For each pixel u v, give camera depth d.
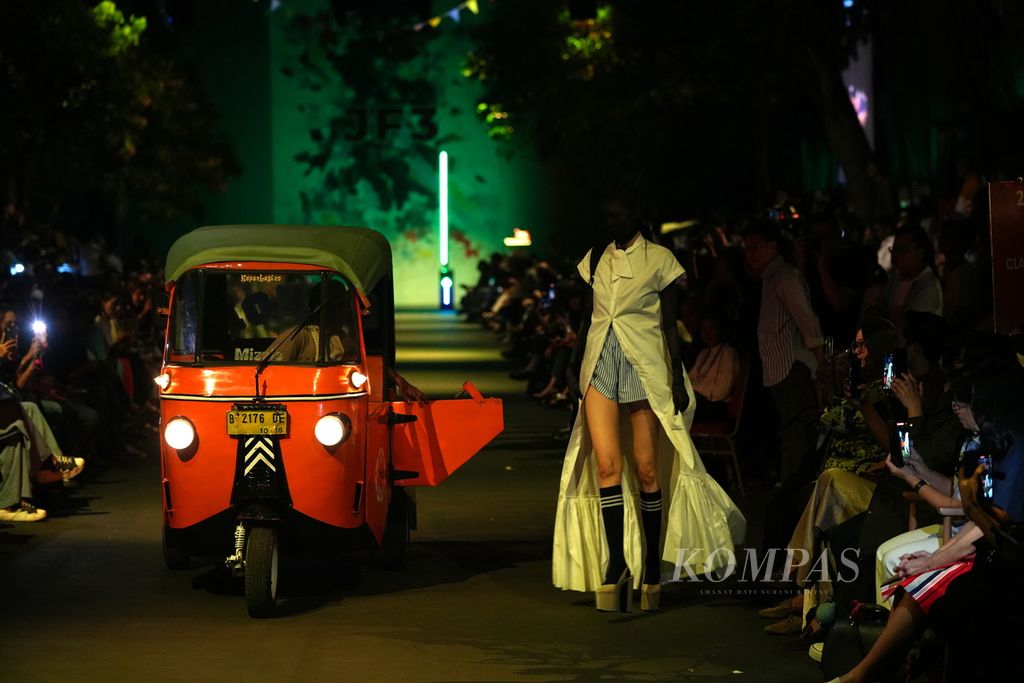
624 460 10.73
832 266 15.95
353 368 10.75
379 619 10.23
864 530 9.11
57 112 30.38
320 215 57.62
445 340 39.88
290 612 10.45
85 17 31.03
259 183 57.44
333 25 57.22
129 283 26.47
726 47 32.09
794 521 10.59
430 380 28.67
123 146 39.88
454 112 57.78
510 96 45.75
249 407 10.36
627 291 10.34
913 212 22.92
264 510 10.29
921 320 9.91
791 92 37.41
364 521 10.72
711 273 19.70
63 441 16.08
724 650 9.41
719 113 42.22
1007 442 6.85
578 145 46.75
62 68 29.30
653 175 44.16
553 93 44.59
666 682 8.73
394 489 11.71
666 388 10.39
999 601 6.77
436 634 9.83
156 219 52.38
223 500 10.40
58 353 17.72
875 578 8.84
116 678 8.79
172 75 46.66
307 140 57.50
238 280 11.06
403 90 57.62
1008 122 21.69
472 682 8.72
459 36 57.56
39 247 28.75
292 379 10.54
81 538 13.15
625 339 10.33
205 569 11.88
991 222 8.91
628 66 39.91
